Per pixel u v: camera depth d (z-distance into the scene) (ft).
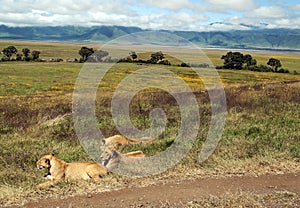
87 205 22.75
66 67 187.73
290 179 27.37
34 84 122.11
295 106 57.47
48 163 28.66
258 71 188.44
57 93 96.73
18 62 227.81
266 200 23.27
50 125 46.85
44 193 24.70
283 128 42.65
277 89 75.46
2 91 104.58
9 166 30.48
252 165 29.94
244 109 54.80
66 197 24.03
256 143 35.78
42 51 367.25
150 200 23.44
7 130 45.60
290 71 203.92
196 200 23.26
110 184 26.32
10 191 24.73
